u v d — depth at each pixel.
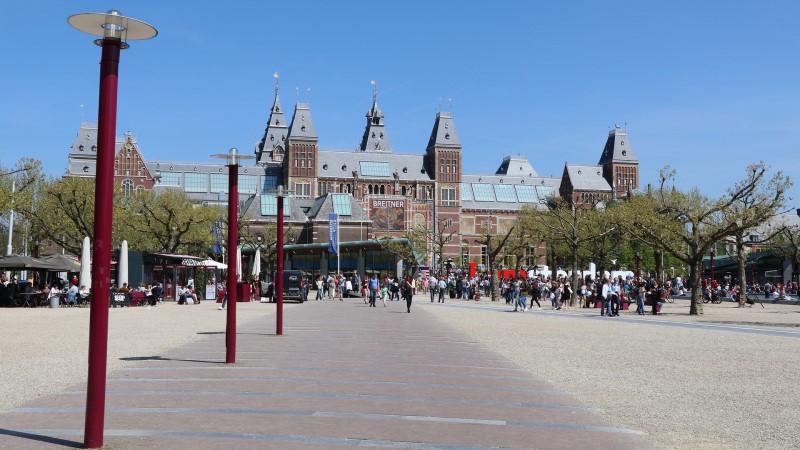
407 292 45.03
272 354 19.02
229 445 8.70
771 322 36.56
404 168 176.75
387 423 10.20
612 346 22.62
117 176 148.12
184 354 18.92
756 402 12.52
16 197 53.53
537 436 9.57
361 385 13.71
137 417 10.43
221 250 82.88
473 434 9.61
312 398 12.18
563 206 81.06
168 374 15.02
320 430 9.64
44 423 10.04
